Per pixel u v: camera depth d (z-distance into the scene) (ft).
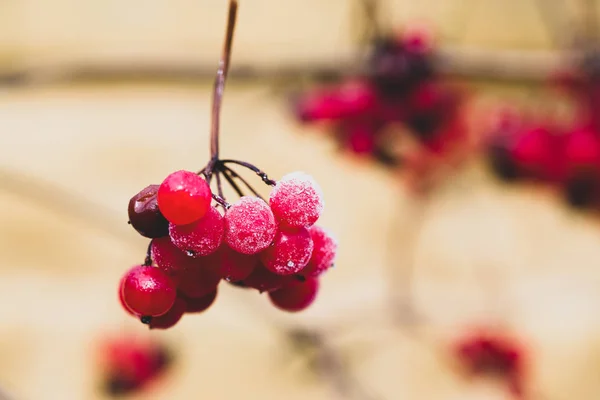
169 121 3.95
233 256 1.07
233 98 2.77
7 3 4.36
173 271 1.07
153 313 1.06
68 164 3.84
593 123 1.95
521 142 1.97
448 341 2.55
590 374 3.35
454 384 3.17
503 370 2.52
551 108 2.02
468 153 2.13
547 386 3.30
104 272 3.85
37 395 3.29
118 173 3.89
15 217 3.95
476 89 2.05
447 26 2.08
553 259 3.11
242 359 3.34
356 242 3.66
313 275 1.10
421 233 3.19
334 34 4.04
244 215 1.04
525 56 1.92
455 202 2.76
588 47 1.93
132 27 4.49
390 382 3.23
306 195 1.05
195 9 4.38
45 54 4.28
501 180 2.07
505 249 3.03
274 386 3.20
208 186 1.04
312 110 2.02
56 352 3.46
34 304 3.67
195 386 3.29
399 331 2.59
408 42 1.89
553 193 2.08
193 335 3.41
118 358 2.59
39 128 3.99
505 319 2.57
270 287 1.10
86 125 3.88
